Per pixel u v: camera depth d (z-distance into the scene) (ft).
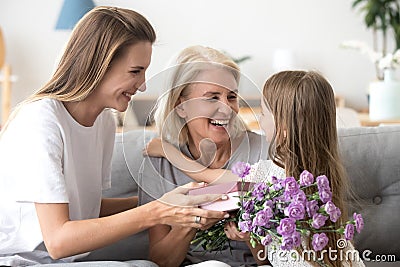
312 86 5.81
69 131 5.57
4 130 5.59
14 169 5.38
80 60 5.40
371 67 18.22
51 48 17.92
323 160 5.79
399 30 16.71
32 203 5.59
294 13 18.12
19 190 5.28
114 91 5.44
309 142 5.75
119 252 6.54
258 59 18.22
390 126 6.95
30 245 5.70
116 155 6.76
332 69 18.24
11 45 17.85
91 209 6.06
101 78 5.39
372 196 6.72
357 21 18.11
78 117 5.64
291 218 4.84
